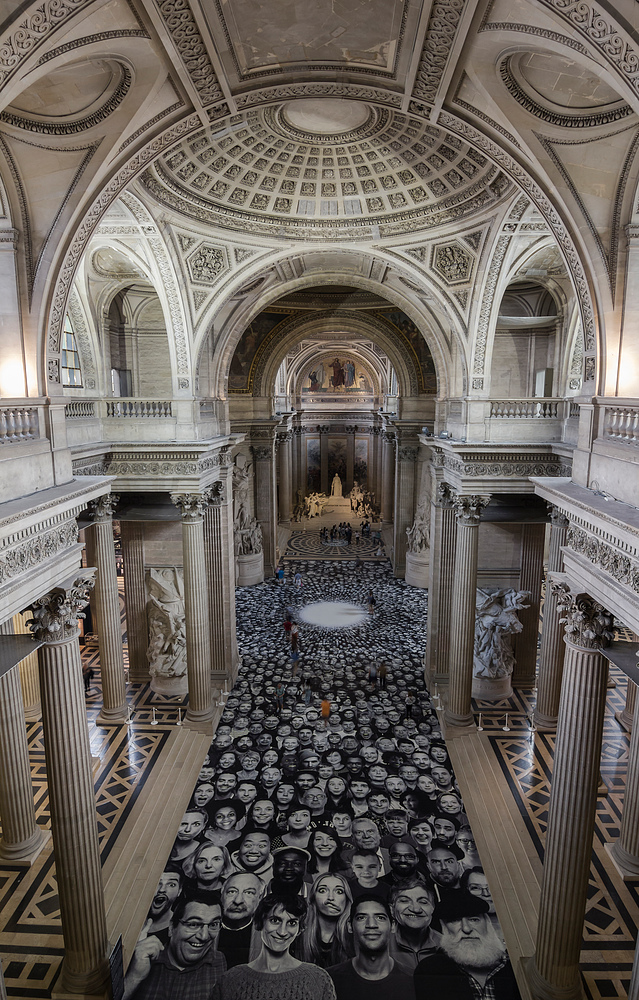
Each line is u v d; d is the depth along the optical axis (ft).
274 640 97.86
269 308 118.11
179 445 63.31
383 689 81.61
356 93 34.68
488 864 51.06
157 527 76.95
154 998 39.86
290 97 35.09
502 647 75.66
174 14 26.55
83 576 33.88
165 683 76.69
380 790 60.95
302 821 56.44
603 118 29.73
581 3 22.11
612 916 44.04
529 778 60.80
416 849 53.06
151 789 58.95
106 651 67.67
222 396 75.31
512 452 62.44
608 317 32.99
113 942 42.78
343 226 60.13
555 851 35.81
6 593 26.84
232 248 61.21
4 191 31.01
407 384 123.85
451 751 66.33
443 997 40.11
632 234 31.86
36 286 32.32
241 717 73.97
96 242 58.59
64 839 35.06
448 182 52.39
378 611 110.83
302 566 139.64
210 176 52.70
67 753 34.22
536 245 57.11
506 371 81.92
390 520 161.38
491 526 76.43
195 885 49.03
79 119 30.83
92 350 65.62
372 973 41.70
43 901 44.83
